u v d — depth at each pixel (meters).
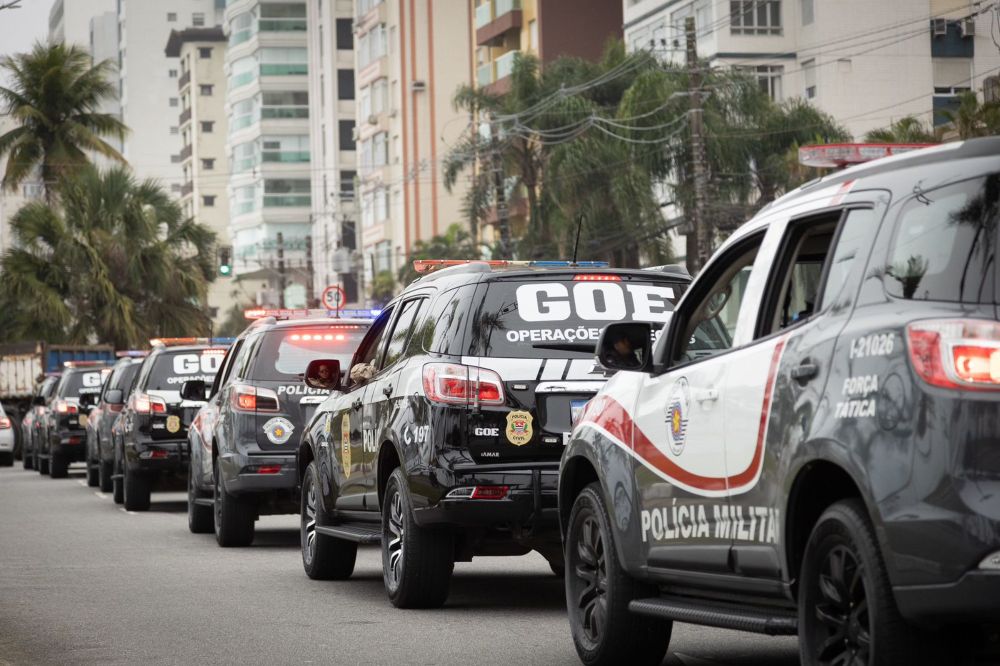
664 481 7.80
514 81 54.81
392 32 92.25
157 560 15.70
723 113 47.50
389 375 11.79
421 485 10.84
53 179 66.81
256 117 135.38
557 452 10.75
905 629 5.81
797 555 6.60
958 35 55.00
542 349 10.84
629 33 61.75
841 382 6.15
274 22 134.38
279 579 13.88
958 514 5.50
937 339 5.69
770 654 9.29
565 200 49.16
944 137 39.28
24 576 14.28
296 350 16.50
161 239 59.28
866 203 6.46
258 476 16.16
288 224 134.25
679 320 8.02
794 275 7.07
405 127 90.06
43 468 35.94
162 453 21.77
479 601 12.04
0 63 67.38
